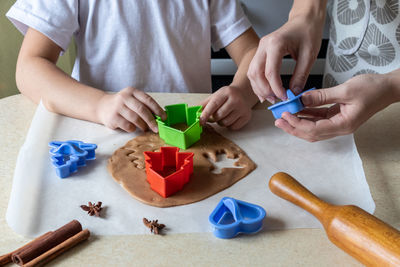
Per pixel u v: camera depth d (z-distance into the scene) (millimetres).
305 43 790
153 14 1178
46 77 974
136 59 1201
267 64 758
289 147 831
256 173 746
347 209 569
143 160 771
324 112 833
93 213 629
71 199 662
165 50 1212
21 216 618
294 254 568
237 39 1231
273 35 773
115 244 578
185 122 917
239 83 992
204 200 673
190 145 826
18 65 1040
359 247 521
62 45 1095
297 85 786
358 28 1205
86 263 544
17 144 819
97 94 923
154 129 849
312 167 767
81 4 1140
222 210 645
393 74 734
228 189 702
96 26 1168
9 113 925
